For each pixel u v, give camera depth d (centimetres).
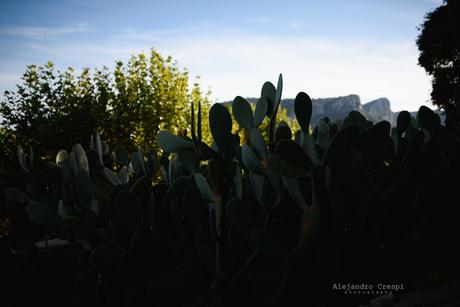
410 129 172
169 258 134
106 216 137
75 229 131
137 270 131
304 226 105
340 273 123
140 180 141
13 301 155
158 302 132
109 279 130
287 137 125
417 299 119
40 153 923
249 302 117
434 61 1984
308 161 105
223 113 118
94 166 188
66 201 155
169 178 164
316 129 168
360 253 128
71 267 157
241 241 117
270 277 112
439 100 1919
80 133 967
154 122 990
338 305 122
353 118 150
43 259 159
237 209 112
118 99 1003
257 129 119
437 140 145
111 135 998
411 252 142
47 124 941
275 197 127
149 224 131
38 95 959
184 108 1026
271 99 124
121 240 129
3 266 156
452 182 147
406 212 141
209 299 132
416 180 139
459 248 150
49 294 156
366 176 133
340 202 119
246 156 121
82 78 1037
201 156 116
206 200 119
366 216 128
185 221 144
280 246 109
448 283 134
